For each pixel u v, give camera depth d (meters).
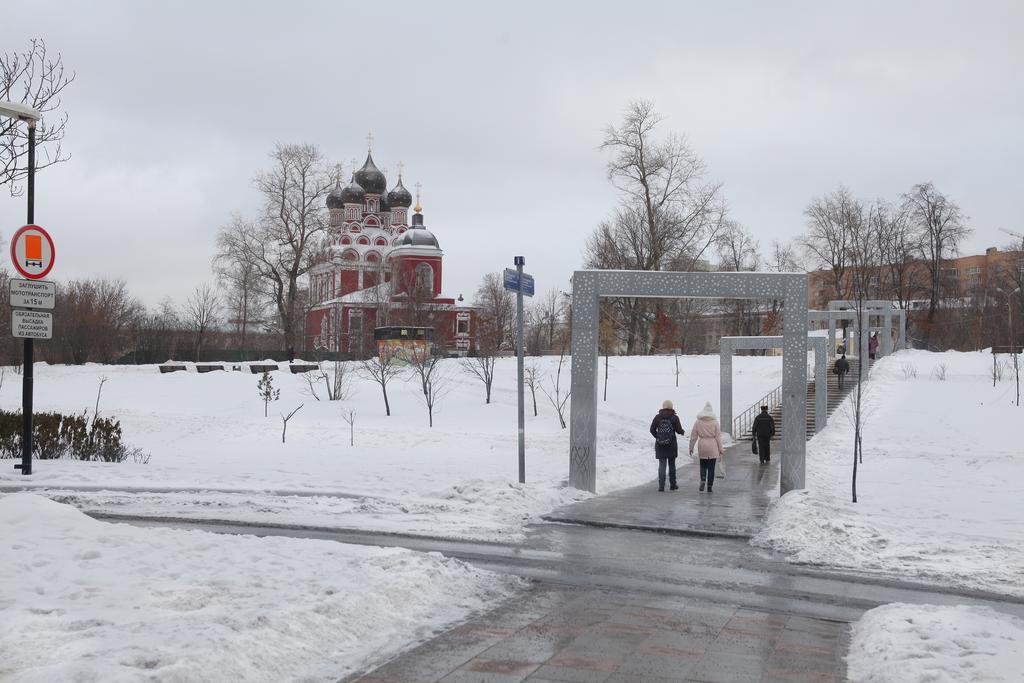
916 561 11.12
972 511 15.86
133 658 5.55
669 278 17.86
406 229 98.81
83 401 43.88
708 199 58.88
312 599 7.45
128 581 7.69
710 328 92.50
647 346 66.00
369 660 6.64
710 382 50.59
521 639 7.39
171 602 7.08
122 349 71.44
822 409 34.69
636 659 6.95
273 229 64.75
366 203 97.25
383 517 13.57
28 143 16.02
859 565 10.99
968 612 7.97
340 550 9.45
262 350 68.94
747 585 9.91
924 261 66.69
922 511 15.77
